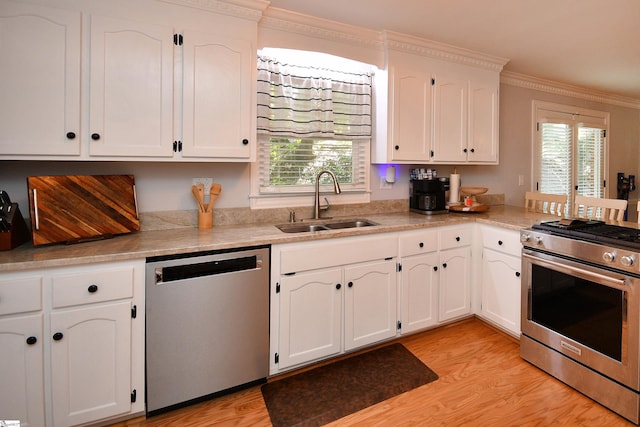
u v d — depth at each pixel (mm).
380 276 2299
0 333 1381
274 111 2475
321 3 2164
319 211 2656
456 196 3162
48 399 1472
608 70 3523
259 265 1893
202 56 1951
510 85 3719
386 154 2684
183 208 2270
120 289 1575
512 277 2375
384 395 1898
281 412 1771
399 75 2686
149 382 1671
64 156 1676
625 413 1675
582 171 4387
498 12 2273
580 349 1874
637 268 1596
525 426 1650
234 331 1856
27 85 1585
